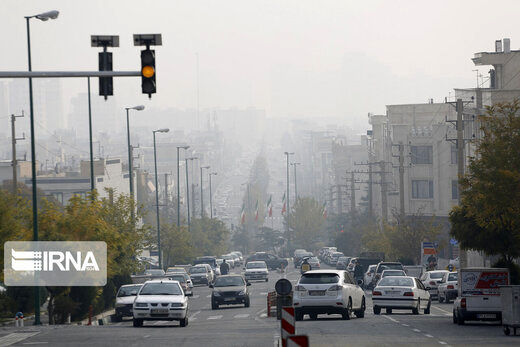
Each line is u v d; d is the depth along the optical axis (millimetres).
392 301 101875
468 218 108688
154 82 55000
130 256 148875
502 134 102438
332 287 88812
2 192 105250
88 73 55375
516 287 71438
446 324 85250
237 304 135750
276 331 78250
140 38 55094
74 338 72312
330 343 64062
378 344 63188
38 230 106938
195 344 65750
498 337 69500
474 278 84125
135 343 67125
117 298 113250
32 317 113438
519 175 96875
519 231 99875
